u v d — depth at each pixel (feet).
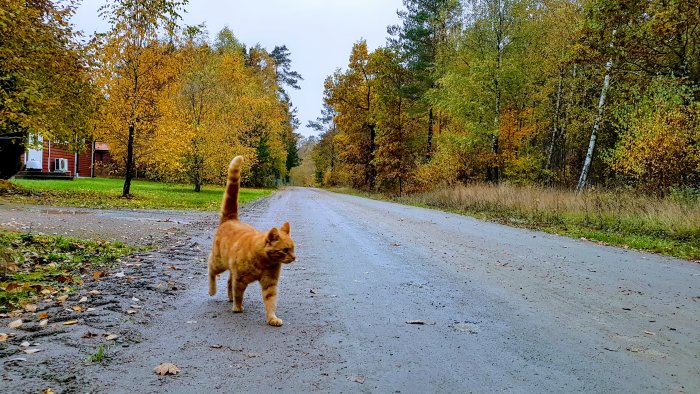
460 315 16.26
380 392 10.14
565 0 92.12
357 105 143.95
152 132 71.92
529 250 31.45
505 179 94.38
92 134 67.77
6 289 16.93
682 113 48.32
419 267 24.88
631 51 58.59
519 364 11.89
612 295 19.44
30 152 107.45
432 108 126.11
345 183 197.16
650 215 42.32
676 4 52.90
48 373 10.46
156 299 17.29
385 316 16.01
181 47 71.05
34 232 29.81
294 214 57.06
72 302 16.22
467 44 94.17
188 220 45.21
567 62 72.08
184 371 10.97
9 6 42.27
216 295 18.53
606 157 60.29
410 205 83.41
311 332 14.16
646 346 13.35
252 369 11.22
